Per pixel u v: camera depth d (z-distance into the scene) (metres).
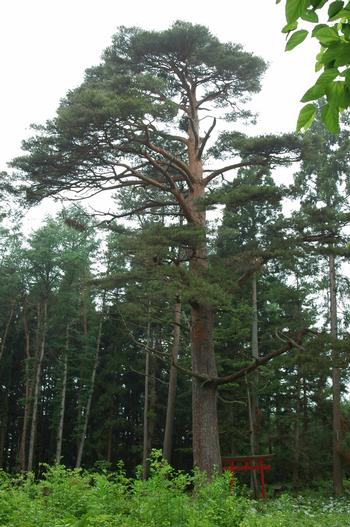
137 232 17.62
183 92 20.20
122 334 36.41
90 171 16.70
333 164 24.25
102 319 34.31
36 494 7.84
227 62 18.41
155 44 17.92
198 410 16.81
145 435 30.98
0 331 40.06
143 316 20.55
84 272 34.28
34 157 15.78
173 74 19.47
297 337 16.12
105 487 7.14
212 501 7.42
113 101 14.31
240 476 29.48
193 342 17.41
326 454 28.61
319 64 2.31
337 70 2.12
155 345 34.12
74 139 15.26
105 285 18.25
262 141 16.34
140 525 6.23
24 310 38.50
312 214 16.42
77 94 15.04
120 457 38.75
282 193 15.64
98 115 14.23
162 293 19.03
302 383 29.28
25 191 16.88
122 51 18.78
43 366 40.56
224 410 30.33
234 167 18.27
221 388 28.06
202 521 6.52
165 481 7.18
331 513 14.59
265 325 30.19
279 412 31.09
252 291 29.33
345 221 16.36
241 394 29.03
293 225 16.59
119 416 39.19
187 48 18.00
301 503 18.83
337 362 14.72
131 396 39.53
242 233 28.23
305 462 28.61
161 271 14.77
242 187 15.56
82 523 5.64
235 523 7.47
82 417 35.28
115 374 37.72
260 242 16.81
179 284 14.50
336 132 2.26
